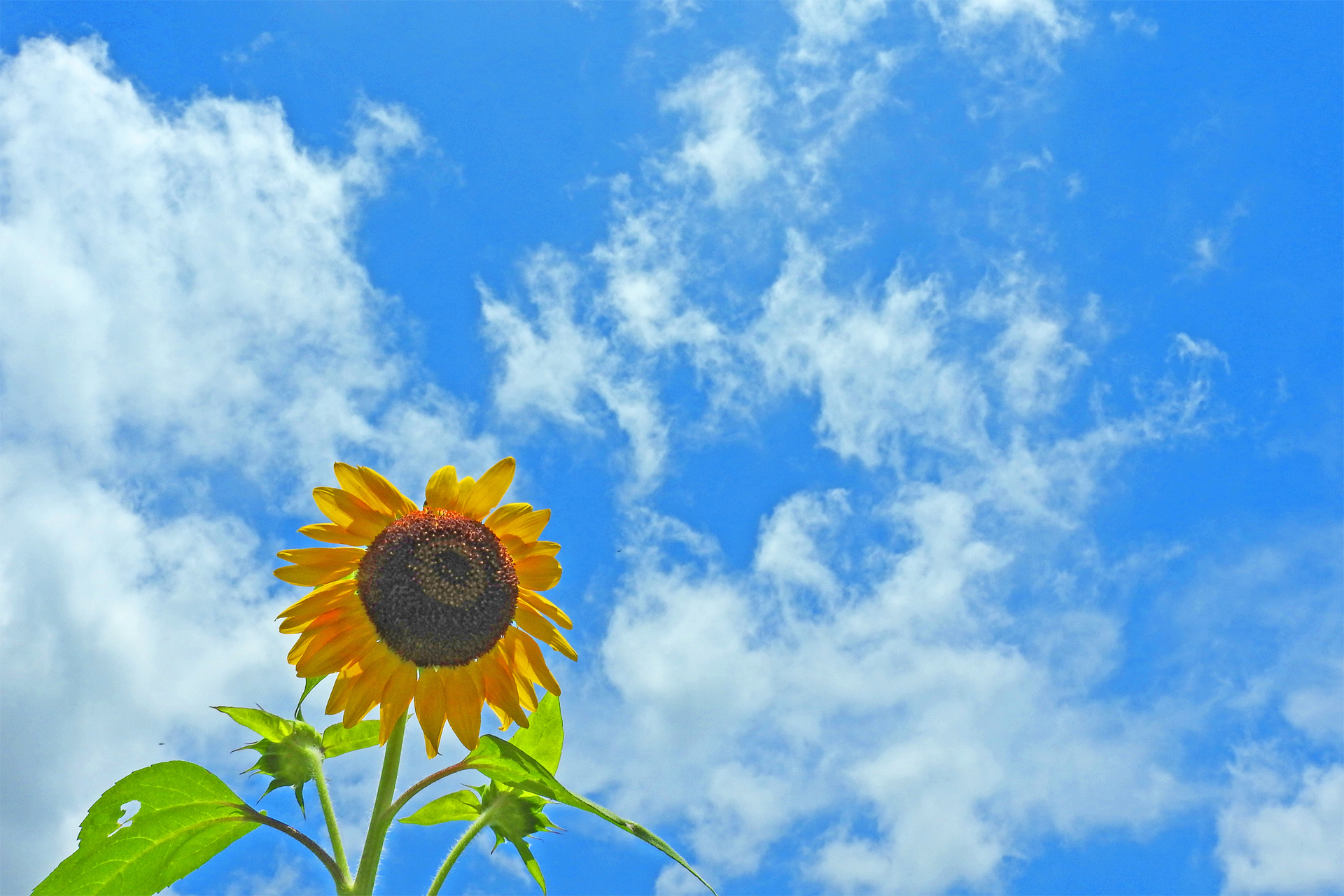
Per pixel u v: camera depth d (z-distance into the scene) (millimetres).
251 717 1165
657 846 1134
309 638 1222
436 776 1131
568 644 1243
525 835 1175
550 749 1228
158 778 1132
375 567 1227
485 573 1231
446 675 1230
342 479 1238
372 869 1104
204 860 1151
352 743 1215
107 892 1137
